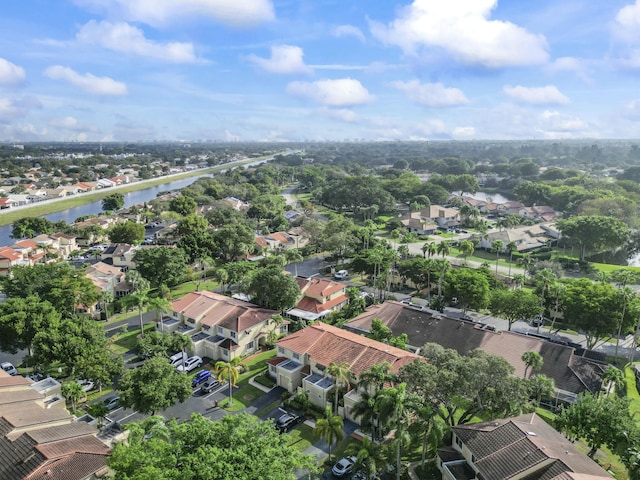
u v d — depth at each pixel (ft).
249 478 123.03
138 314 356.79
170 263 392.27
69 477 146.41
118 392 197.98
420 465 184.96
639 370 274.77
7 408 184.75
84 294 318.24
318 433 178.70
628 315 287.69
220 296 330.75
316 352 244.42
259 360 281.74
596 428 177.58
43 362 237.04
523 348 261.65
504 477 148.77
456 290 342.64
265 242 540.11
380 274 391.86
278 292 327.06
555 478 141.79
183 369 263.08
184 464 129.29
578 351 281.54
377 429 197.67
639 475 153.58
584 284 321.93
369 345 237.86
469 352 204.95
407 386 180.45
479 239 580.71
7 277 397.60
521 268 495.41
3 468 150.61
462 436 175.94
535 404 231.71
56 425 179.63
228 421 146.72
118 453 139.33
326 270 472.85
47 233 594.24
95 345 241.55
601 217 520.83
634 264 550.36
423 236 643.04
